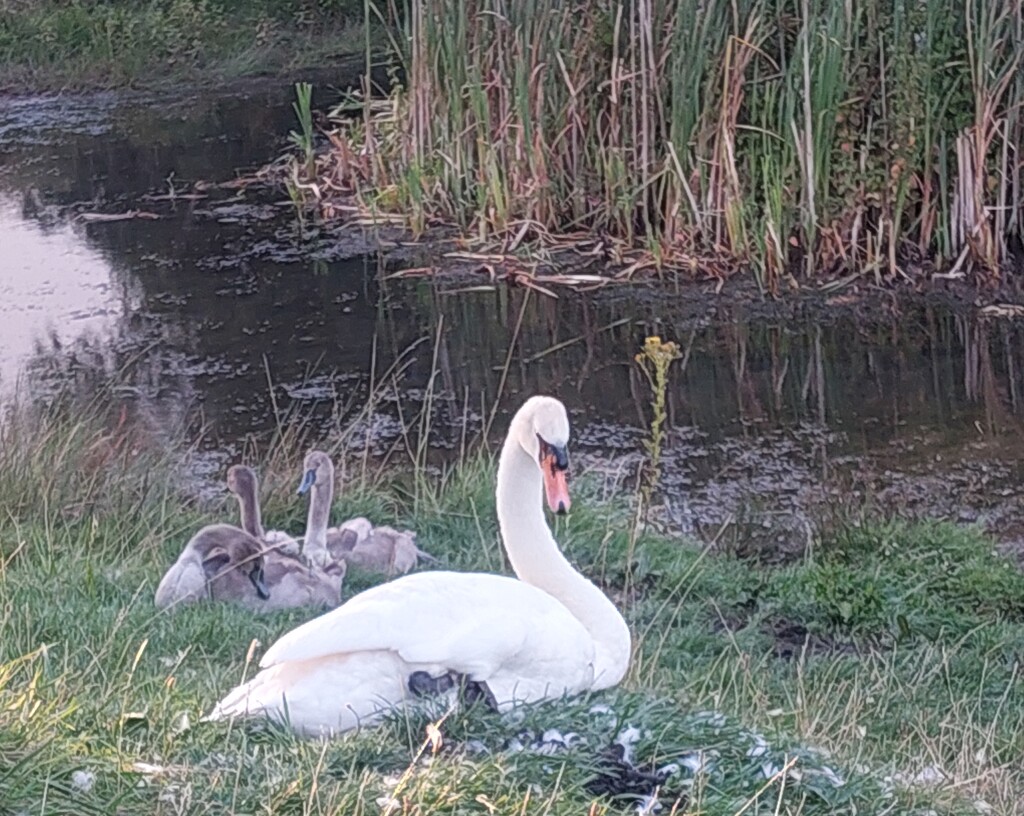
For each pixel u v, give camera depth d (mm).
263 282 16375
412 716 5273
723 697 7324
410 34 18016
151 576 8703
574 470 11492
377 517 10234
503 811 4516
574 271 16141
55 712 4910
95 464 10555
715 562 9766
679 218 15922
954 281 15195
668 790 5074
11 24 30484
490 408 12812
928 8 14953
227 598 8227
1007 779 6641
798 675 7781
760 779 5281
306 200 19453
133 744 4887
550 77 16641
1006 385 12992
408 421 12516
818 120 15172
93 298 16000
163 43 30094
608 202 16484
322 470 8664
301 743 5000
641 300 15266
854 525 10297
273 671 5402
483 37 16969
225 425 12398
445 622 5441
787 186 15555
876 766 6137
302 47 31062
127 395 13102
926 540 9906
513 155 17000
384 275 16406
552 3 16625
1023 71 14977
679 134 15750
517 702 5508
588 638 5930
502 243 16797
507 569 9344
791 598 9211
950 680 8242
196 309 15555
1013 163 15352
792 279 15344
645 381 13398
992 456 11602
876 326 14383
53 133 25188
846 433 12133
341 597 8664
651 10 15828
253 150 23016
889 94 15312
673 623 8852
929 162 15289
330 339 14508
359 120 21047
